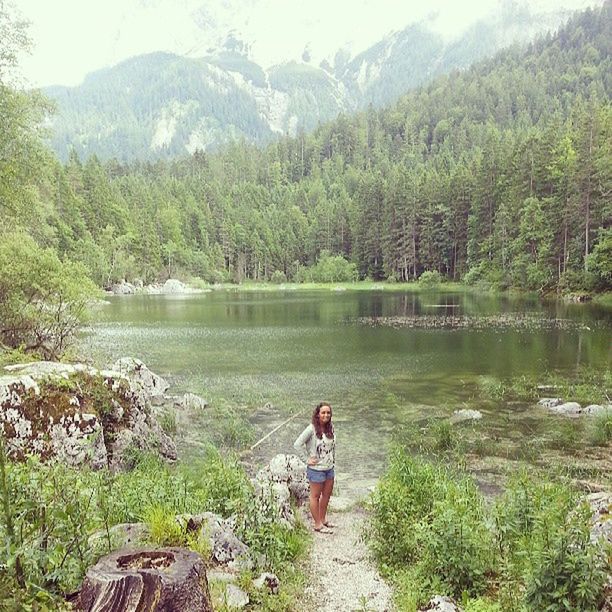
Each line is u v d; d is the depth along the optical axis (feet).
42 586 12.51
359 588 20.35
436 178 361.51
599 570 16.01
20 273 67.26
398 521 23.67
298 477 32.99
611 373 72.69
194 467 37.83
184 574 11.74
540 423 51.24
